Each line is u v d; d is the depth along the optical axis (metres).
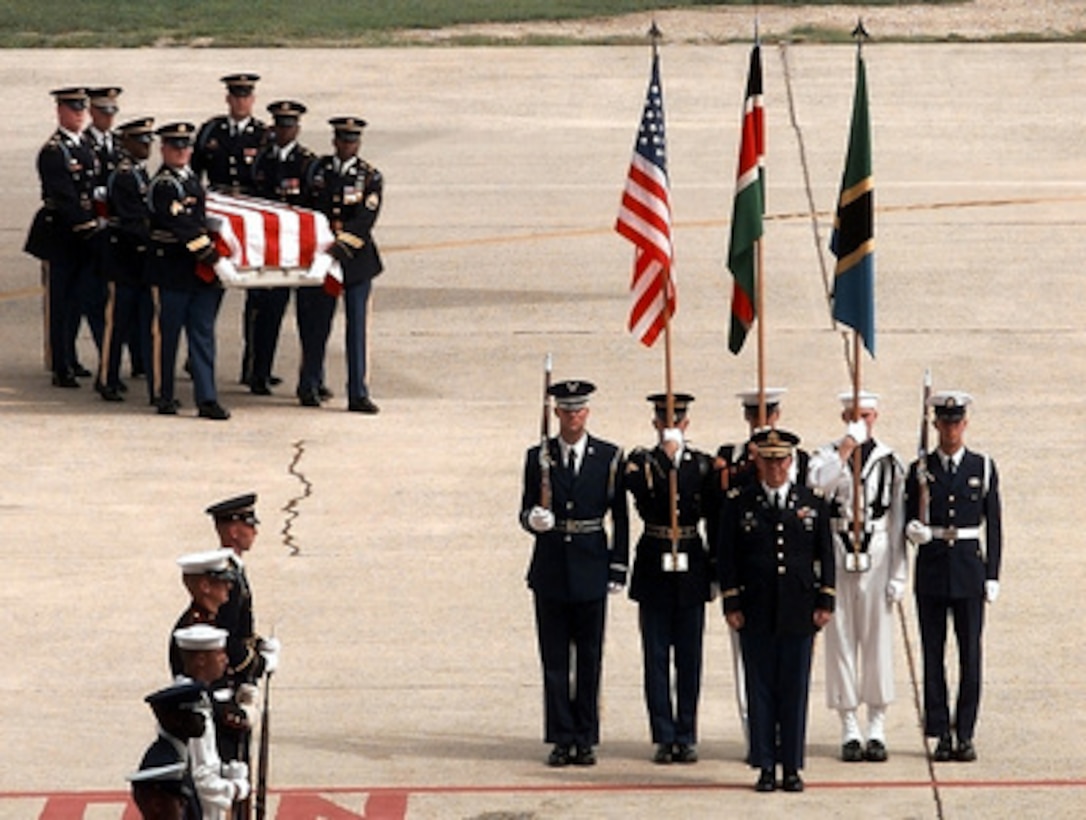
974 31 100.19
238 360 61.44
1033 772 35.47
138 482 50.28
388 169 79.19
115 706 38.38
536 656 40.69
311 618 42.25
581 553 36.25
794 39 96.69
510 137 83.38
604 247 70.31
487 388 57.66
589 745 36.19
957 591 36.31
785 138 81.81
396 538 46.62
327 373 59.72
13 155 82.19
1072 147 81.44
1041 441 52.69
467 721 37.91
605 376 58.09
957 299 64.25
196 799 27.12
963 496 36.53
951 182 76.88
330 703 38.56
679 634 36.38
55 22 104.50
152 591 43.72
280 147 56.62
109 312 56.75
